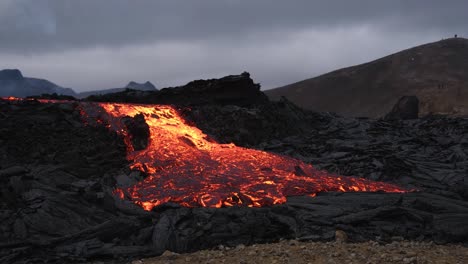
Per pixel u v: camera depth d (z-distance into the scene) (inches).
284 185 566.9
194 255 380.2
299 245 388.5
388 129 1083.3
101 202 486.6
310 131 1083.9
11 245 394.0
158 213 481.7
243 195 520.7
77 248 398.3
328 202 509.7
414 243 392.5
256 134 921.5
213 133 863.1
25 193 479.2
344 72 6776.6
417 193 544.7
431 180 699.4
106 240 422.9
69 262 380.2
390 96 5536.4
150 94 1008.2
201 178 589.9
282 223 445.4
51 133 669.3
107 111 762.8
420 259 335.3
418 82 5748.0
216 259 359.3
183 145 727.1
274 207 477.7
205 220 450.0
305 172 674.2
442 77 5797.2
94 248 400.2
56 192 492.7
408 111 1733.5
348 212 476.4
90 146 665.0
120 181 584.7
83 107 765.9
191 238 413.7
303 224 446.9
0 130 629.6
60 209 453.1
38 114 713.6
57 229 431.5
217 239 417.7
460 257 348.5
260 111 971.9
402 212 459.5
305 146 894.4
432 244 395.9
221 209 471.5
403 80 5915.4
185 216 454.0
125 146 688.4
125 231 432.1
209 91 1018.1
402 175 708.7
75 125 711.7
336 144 909.2
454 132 1059.3
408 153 868.0
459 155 852.0
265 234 430.3
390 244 391.5
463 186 601.9
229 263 345.7
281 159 711.7
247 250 381.4
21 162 590.2
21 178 509.4
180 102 998.4
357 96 5920.3
